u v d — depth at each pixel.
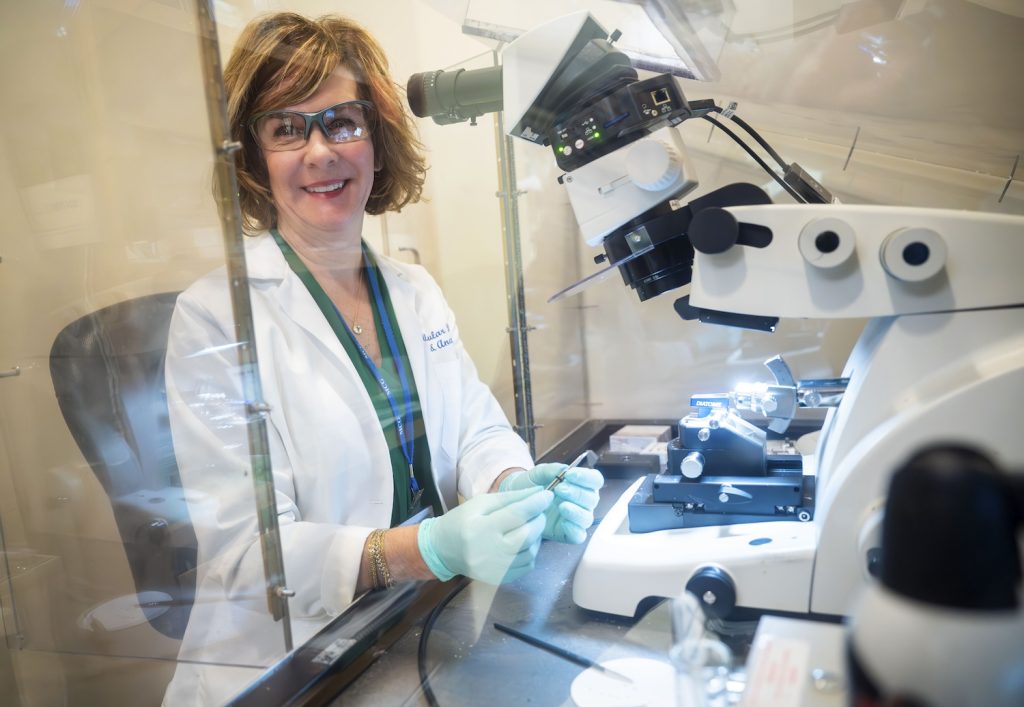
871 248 0.77
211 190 0.98
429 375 1.39
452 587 0.98
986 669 0.33
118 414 1.13
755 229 0.82
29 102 1.17
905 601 0.35
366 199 1.33
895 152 1.45
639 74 1.01
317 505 1.16
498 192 1.69
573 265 1.66
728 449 0.99
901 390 0.77
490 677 0.75
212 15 0.79
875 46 1.43
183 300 1.07
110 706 1.16
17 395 1.19
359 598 1.00
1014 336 0.73
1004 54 1.39
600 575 0.86
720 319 0.94
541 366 1.79
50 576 1.18
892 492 0.36
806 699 0.54
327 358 1.21
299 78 1.15
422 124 1.54
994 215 0.74
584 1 1.04
